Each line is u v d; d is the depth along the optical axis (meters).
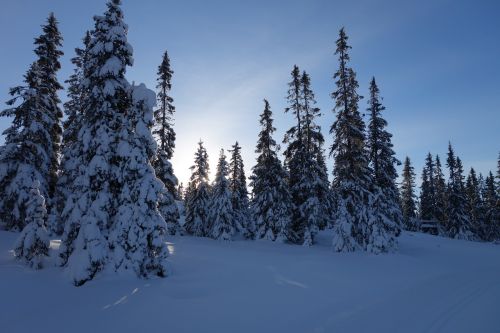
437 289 15.98
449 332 9.63
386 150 33.53
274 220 31.61
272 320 10.23
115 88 15.47
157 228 14.34
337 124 28.56
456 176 59.88
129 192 14.22
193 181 42.06
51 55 27.16
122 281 12.69
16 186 22.83
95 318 9.59
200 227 39.47
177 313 10.30
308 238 29.72
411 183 61.78
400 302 13.07
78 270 12.37
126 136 14.65
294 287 14.22
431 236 44.09
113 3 16.06
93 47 15.66
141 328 9.13
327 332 9.43
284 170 32.62
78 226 14.27
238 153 44.72
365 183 28.11
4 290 11.18
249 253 23.34
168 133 31.73
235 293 12.73
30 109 24.27
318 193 32.28
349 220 26.58
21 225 23.44
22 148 23.78
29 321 9.25
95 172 14.27
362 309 11.81
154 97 15.06
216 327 9.49
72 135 16.92
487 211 64.88
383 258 23.09
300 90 33.34
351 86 28.73
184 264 17.17
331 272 17.86
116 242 13.52
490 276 20.94
